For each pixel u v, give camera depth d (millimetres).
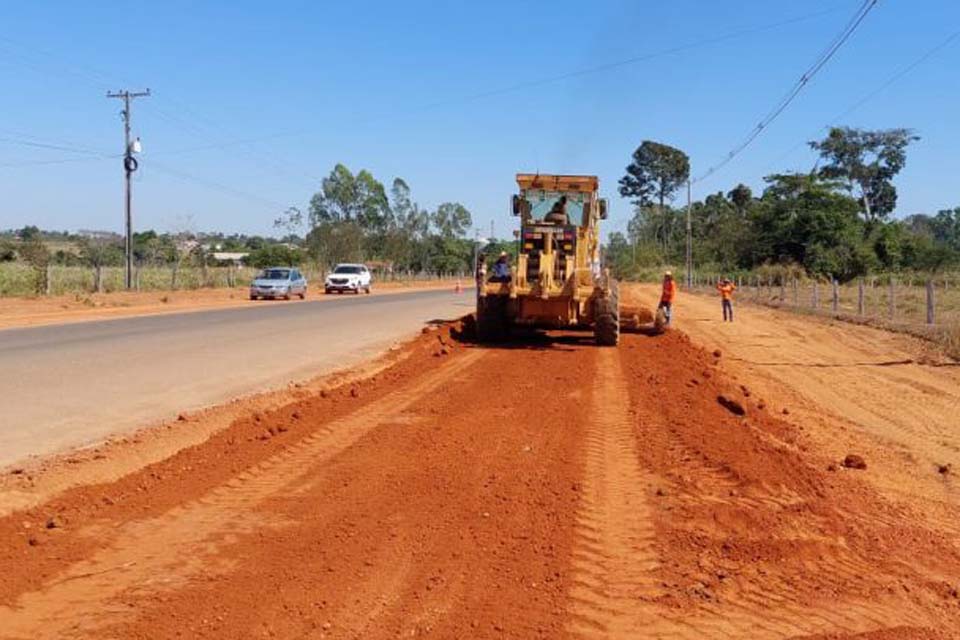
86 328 23672
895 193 85000
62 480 8023
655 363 16891
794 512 7438
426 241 111500
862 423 12508
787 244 68938
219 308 34344
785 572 6109
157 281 52312
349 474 8094
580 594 5480
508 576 5691
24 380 14008
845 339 25000
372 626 4922
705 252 93250
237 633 4801
